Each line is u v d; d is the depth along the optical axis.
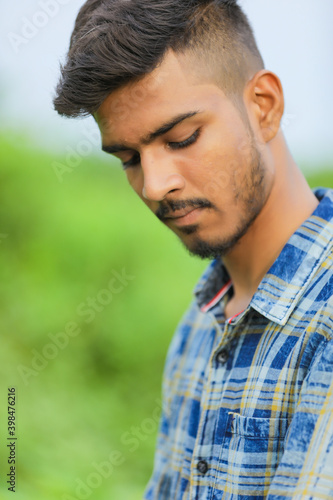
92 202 4.07
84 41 1.30
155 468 1.66
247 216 1.35
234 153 1.32
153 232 4.17
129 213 4.16
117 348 3.84
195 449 1.35
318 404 1.10
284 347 1.25
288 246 1.33
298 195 1.42
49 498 2.67
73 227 3.89
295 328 1.25
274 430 1.21
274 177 1.39
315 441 1.07
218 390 1.36
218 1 1.38
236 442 1.26
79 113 1.35
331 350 1.12
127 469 3.21
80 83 1.29
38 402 3.30
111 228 4.00
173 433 1.57
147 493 1.64
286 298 1.28
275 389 1.22
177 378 1.63
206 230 1.35
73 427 3.29
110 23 1.28
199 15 1.33
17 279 3.71
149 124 1.28
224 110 1.32
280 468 1.11
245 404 1.27
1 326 3.56
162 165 1.31
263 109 1.40
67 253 3.87
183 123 1.28
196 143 1.30
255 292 1.34
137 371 3.86
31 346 3.59
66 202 3.96
